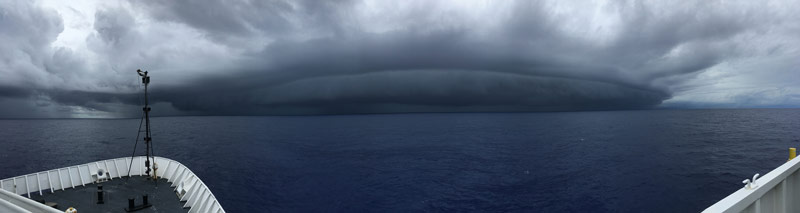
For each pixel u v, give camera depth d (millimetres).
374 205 51281
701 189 55688
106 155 103875
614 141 131250
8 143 134875
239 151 117625
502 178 68812
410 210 48406
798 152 89938
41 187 27672
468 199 53625
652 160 85250
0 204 8172
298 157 104312
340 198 55469
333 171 80312
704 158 85375
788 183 6805
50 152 109688
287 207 50469
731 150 96562
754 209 5211
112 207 24766
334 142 149125
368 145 137250
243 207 50375
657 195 52656
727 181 60719
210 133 197625
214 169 83000
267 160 97938
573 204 49031
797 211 6930
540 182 64000
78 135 175625
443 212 47219
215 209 20891
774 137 124500
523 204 50031
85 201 25859
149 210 24250
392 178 71375
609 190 56250
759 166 73562
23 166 84312
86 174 30359
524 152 108375
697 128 177875
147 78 31000
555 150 110750
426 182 66688
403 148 126062
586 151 105938
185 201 25781
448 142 144125
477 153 108875
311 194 58219
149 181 30688
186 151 116625
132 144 135250
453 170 79625
